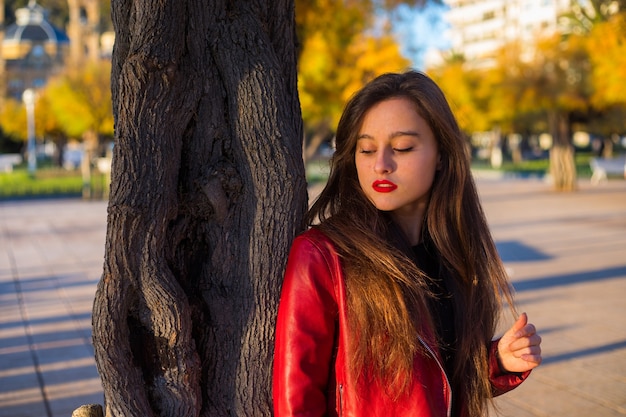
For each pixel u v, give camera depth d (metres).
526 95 21.72
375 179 1.63
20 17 66.88
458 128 1.68
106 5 10.38
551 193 22.81
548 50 21.94
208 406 1.76
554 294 7.75
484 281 1.74
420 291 1.56
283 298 1.56
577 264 9.71
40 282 9.30
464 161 1.69
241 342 1.75
